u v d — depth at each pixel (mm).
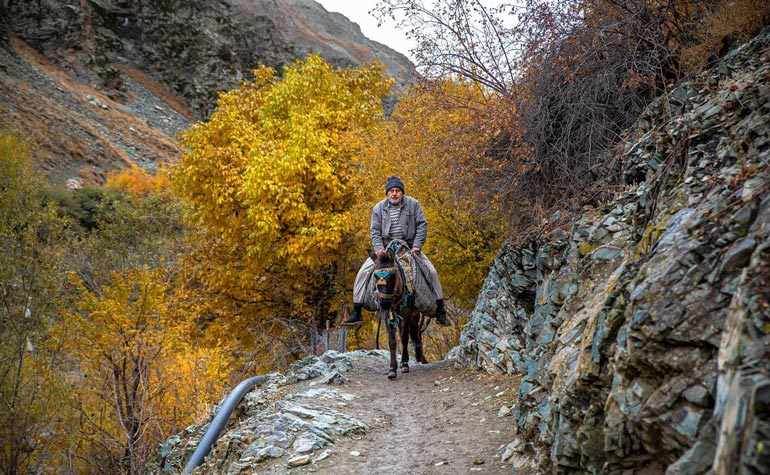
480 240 12219
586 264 4895
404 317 8711
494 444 5312
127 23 72062
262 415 6773
